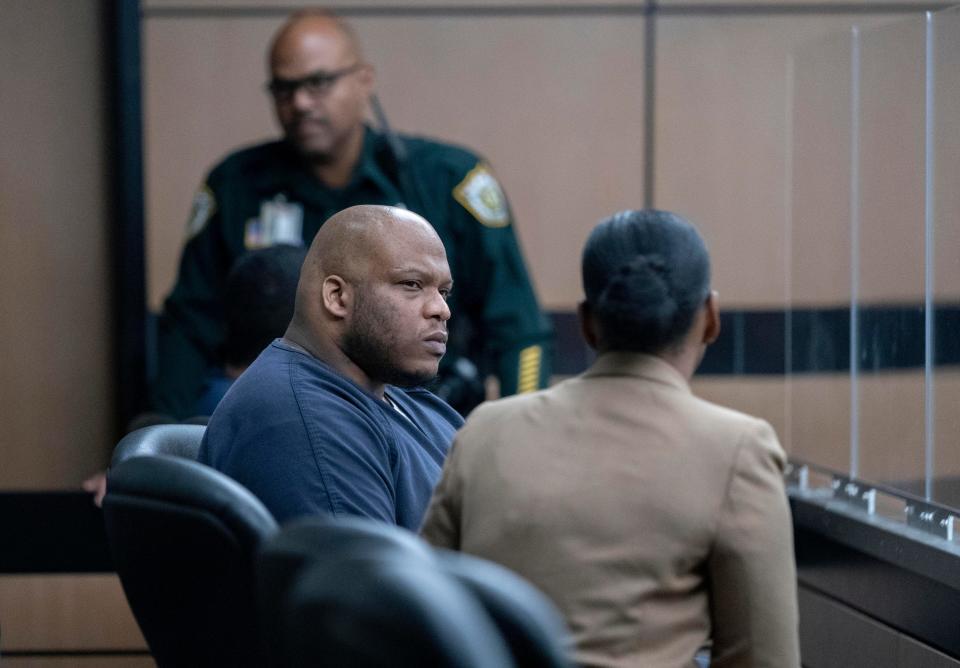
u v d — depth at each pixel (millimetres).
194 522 3779
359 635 2367
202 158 10422
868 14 10492
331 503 4668
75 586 7750
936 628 5496
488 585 2582
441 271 5188
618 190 10578
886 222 6156
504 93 10523
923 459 5828
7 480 10195
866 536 6059
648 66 10523
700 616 3949
